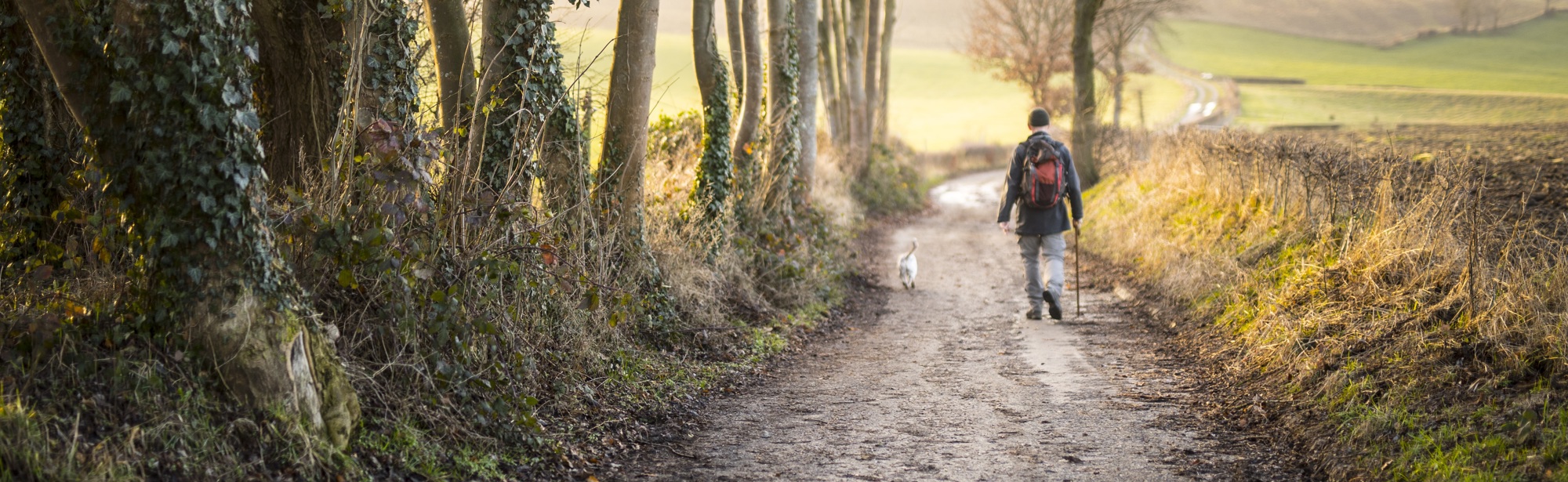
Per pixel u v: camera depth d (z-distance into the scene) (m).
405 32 5.31
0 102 5.43
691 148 11.80
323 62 5.27
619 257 7.32
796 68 11.79
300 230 4.47
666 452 4.97
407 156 4.69
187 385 3.72
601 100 8.05
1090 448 4.94
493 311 5.23
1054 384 6.34
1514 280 5.26
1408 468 4.19
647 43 7.65
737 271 9.04
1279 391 5.61
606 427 5.23
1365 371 5.20
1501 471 3.91
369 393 4.40
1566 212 7.84
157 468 3.44
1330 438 4.73
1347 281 6.57
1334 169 8.05
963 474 4.57
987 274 11.91
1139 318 8.55
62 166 5.42
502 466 4.48
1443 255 6.01
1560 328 4.66
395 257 4.55
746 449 5.02
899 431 5.32
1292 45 102.56
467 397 4.74
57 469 3.21
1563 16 115.00
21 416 3.24
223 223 3.79
